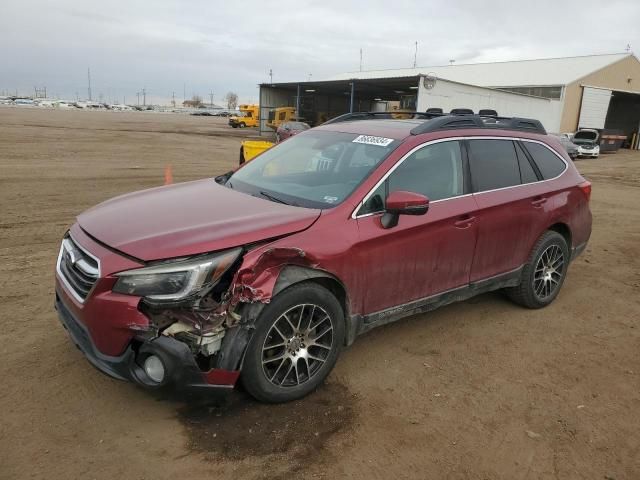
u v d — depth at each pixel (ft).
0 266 18.95
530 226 15.65
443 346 14.11
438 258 13.23
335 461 9.44
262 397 10.62
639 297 18.74
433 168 13.42
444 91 100.94
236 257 9.94
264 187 13.47
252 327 9.95
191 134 125.29
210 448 9.61
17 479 8.59
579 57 154.20
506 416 11.09
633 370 13.35
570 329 15.67
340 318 11.44
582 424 10.94
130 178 44.04
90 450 9.38
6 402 10.63
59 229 25.02
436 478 9.18
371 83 124.16
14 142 73.46
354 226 11.53
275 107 159.12
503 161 15.37
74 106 475.72
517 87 140.67
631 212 38.24
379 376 12.38
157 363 9.53
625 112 165.07
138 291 9.35
